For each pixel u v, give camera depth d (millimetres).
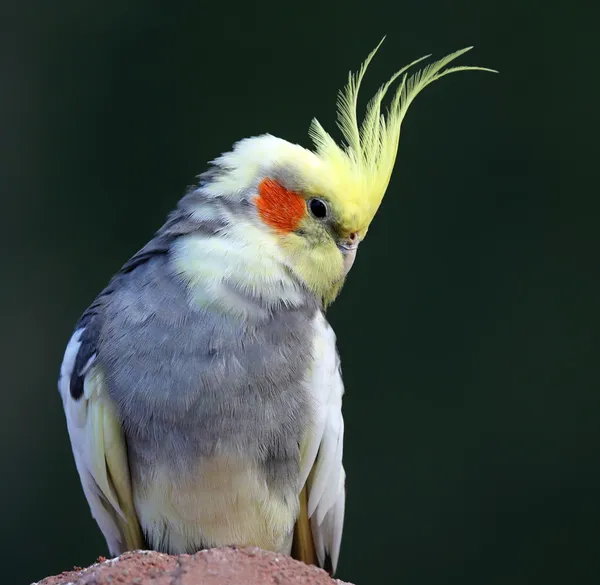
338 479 7535
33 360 13617
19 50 13891
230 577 5777
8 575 13102
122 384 6773
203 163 13969
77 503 13391
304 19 14016
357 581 13328
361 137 7879
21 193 13773
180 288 6887
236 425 6734
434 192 14016
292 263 7227
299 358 6965
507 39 14039
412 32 14000
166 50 14039
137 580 5723
